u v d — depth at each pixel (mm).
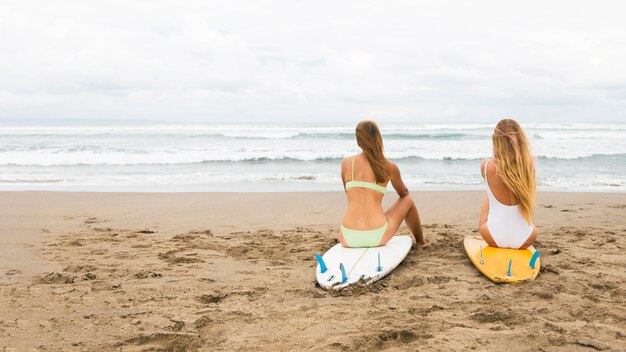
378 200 5250
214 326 3547
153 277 4754
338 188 12758
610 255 5270
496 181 4938
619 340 3191
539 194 10773
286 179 14594
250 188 12797
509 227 4980
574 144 24531
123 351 3186
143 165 18281
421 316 3658
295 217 8391
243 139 30047
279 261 5344
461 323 3500
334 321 3582
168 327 3521
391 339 3295
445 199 10133
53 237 6641
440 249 5625
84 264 5203
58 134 33500
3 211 9055
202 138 30516
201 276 4789
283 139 29984
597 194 10766
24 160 19047
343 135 31703
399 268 4914
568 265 4828
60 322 3637
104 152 21781
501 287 4270
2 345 3254
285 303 4027
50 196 11016
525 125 43531
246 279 4699
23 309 3895
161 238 6617
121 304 4008
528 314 3627
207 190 12453
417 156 19969
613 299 3930
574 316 3607
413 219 5531
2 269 5059
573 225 7250
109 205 9773
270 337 3340
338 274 4570
